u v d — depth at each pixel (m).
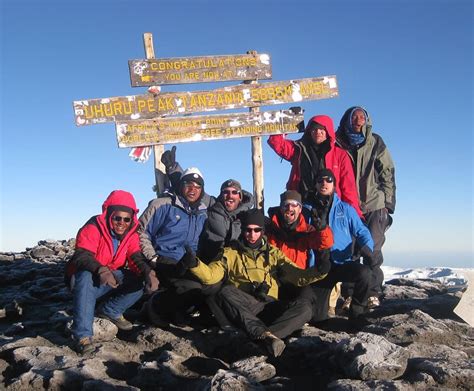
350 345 4.22
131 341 5.11
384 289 7.47
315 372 4.42
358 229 5.88
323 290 5.53
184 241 5.79
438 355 4.32
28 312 6.61
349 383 3.79
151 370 4.26
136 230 5.21
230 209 5.89
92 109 7.30
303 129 8.01
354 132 6.62
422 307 6.37
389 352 4.14
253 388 3.88
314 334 5.14
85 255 4.82
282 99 8.01
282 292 5.37
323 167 6.64
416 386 3.76
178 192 5.93
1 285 8.75
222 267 5.03
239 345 4.91
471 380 3.77
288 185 6.96
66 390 4.02
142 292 5.30
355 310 5.55
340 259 5.82
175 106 7.59
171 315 5.40
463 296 5.86
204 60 7.72
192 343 4.89
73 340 4.89
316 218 5.11
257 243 5.18
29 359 4.46
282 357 4.67
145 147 7.59
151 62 7.50
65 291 7.52
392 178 6.86
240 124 7.81
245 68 7.89
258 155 7.93
